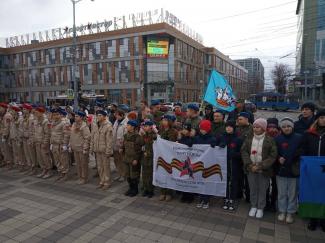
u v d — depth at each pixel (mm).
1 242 4617
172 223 5191
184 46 57219
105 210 5770
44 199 6387
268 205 5766
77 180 7746
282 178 5223
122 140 7219
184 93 57562
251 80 115312
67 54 57156
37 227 5098
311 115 6020
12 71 67125
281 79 74062
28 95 64500
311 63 52781
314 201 4750
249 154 5441
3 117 9281
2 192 6855
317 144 4984
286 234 4793
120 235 4785
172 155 6129
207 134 5969
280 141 5250
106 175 7051
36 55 62219
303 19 54469
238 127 6047
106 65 52594
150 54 49500
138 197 6469
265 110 47500
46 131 7898
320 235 4766
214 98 7598
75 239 4680
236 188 5793
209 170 5844
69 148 7637
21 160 8828
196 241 4574
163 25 47812
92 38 53312
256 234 4789
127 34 50094
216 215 5520
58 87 59188
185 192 6121
